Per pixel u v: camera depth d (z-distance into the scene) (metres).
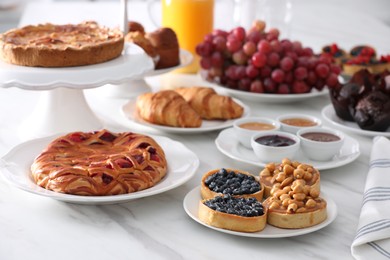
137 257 1.11
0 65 1.44
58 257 1.10
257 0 2.25
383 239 1.12
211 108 1.61
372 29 2.57
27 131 1.53
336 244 1.15
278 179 1.24
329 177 1.38
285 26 2.25
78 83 1.38
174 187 1.25
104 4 2.82
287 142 1.41
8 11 3.37
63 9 2.68
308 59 1.76
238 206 1.17
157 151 1.32
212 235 1.17
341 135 1.43
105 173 1.22
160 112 1.56
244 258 1.11
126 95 1.80
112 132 1.41
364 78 1.61
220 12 2.75
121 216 1.22
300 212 1.16
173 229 1.18
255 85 1.76
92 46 1.44
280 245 1.14
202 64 1.82
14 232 1.16
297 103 1.80
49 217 1.21
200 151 1.49
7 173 1.27
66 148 1.32
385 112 1.54
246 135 1.45
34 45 1.45
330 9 2.92
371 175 1.29
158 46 1.78
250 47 1.74
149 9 2.10
